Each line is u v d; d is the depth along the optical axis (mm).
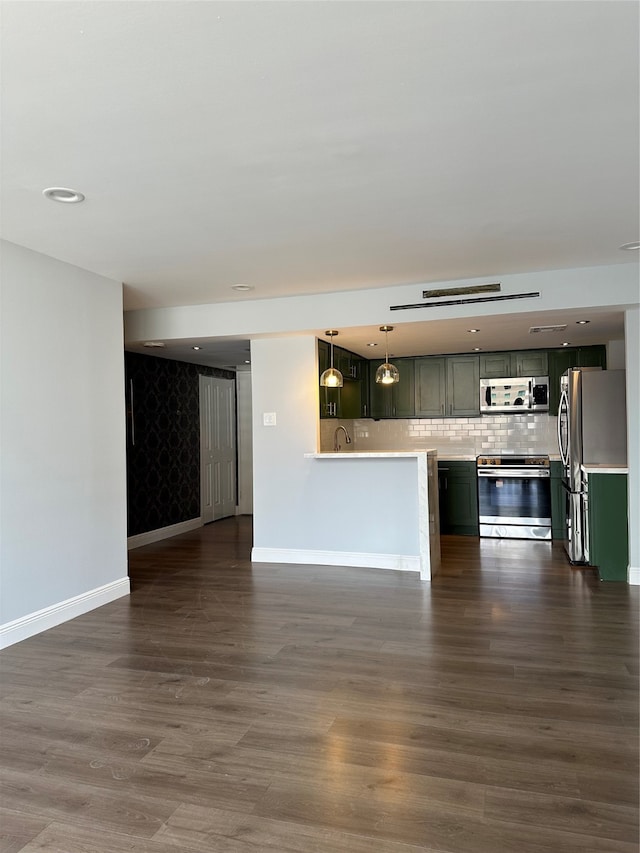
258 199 3088
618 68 1993
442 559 5824
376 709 2738
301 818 1982
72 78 1990
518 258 4266
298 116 2275
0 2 1622
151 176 2783
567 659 3287
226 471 8789
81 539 4258
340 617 4078
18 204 3096
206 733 2549
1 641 3582
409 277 4758
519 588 4742
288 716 2686
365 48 1863
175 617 4141
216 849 1843
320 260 4215
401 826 1934
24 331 3799
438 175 2838
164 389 7324
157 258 4090
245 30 1764
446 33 1796
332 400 6328
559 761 2295
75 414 4223
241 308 5504
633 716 2643
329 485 5676
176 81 2023
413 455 5125
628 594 4535
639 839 1859
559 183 2951
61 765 2326
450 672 3135
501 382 7418
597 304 4547
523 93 2143
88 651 3521
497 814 1985
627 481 4918
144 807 2057
